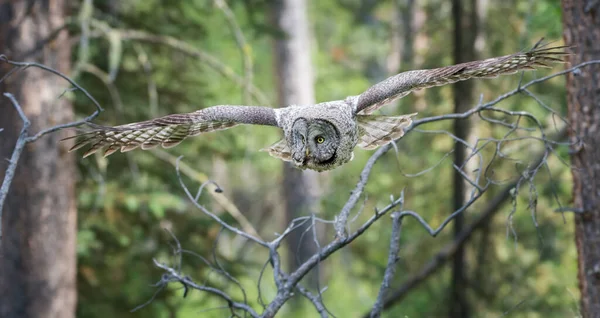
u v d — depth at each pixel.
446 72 6.63
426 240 17.97
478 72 6.97
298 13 27.09
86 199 14.51
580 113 8.63
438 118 7.44
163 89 15.80
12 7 11.82
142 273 15.42
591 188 8.61
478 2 16.70
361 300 22.52
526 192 15.52
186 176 15.80
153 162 15.73
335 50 34.28
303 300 22.41
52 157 12.17
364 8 27.06
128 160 15.23
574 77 8.67
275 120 7.47
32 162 12.04
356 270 21.50
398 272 17.84
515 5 16.88
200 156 16.56
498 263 16.31
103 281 15.32
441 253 15.75
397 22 29.59
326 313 6.89
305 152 7.21
